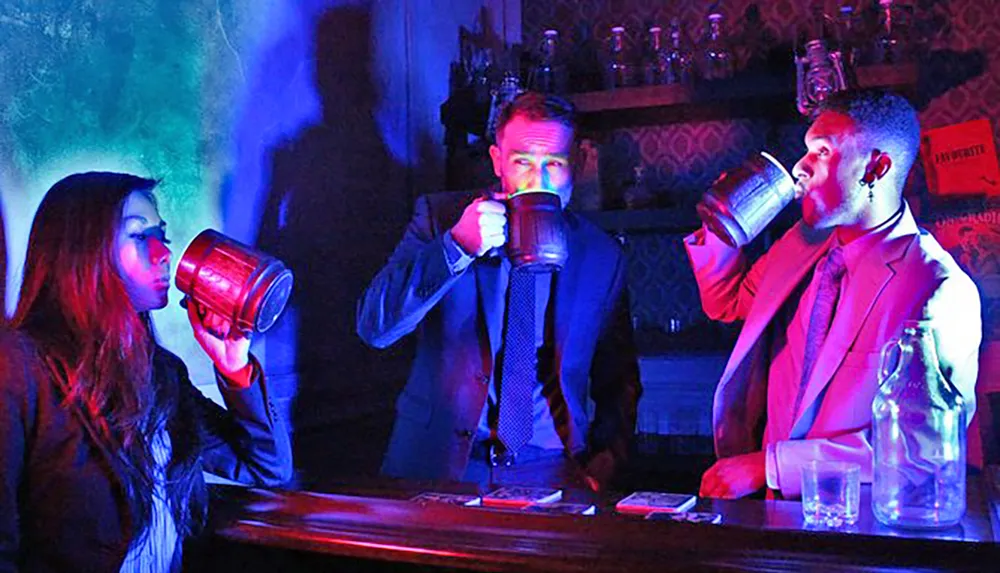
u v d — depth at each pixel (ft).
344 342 8.65
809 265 5.65
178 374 5.26
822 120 5.36
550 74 10.81
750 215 5.08
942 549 3.91
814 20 10.39
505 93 9.93
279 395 7.63
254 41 7.50
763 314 5.75
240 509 5.23
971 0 10.62
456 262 5.89
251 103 7.45
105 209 4.56
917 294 5.08
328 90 8.46
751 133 11.44
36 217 4.66
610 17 12.03
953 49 10.68
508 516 4.67
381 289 6.28
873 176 5.24
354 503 5.07
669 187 11.77
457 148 10.76
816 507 4.42
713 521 4.44
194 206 6.86
